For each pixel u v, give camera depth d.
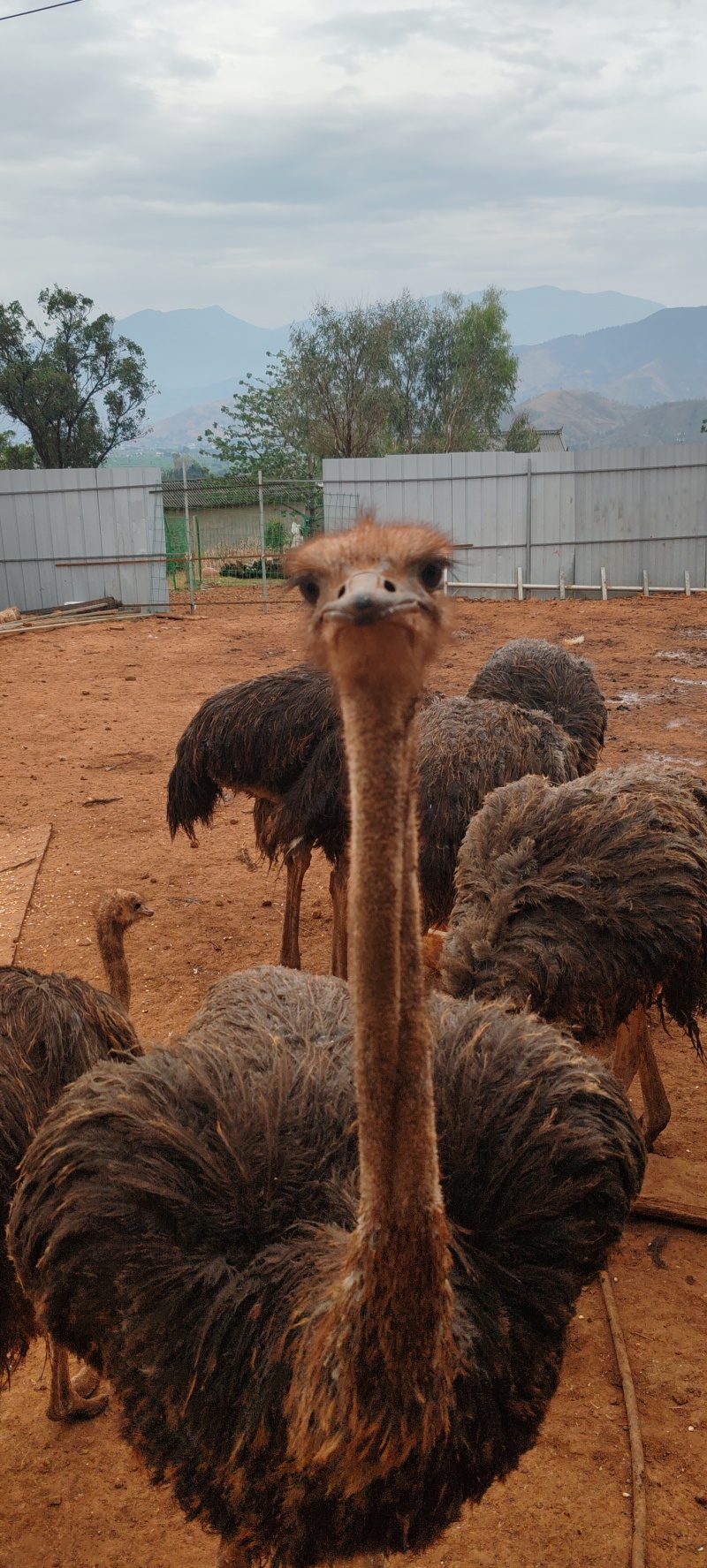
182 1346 2.03
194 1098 2.31
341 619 1.45
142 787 7.93
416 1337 1.70
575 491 17.34
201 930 5.73
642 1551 2.55
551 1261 2.20
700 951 3.34
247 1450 1.96
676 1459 2.79
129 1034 3.21
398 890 1.60
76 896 6.12
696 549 17.50
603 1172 2.28
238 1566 2.30
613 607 16.16
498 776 4.23
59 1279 2.18
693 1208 3.58
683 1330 3.18
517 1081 2.34
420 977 1.67
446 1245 1.73
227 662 12.55
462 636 13.60
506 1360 2.02
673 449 17.14
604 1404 2.95
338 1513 1.96
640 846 3.41
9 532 17.22
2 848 6.76
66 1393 2.99
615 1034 3.62
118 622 15.71
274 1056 2.44
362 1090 1.66
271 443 33.81
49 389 31.02
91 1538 2.69
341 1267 1.88
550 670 5.84
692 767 7.91
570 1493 2.71
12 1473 2.87
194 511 20.38
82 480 16.97
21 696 10.84
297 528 19.92
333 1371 1.75
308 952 5.50
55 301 31.48
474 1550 2.58
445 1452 1.94
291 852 4.79
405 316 32.09
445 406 32.41
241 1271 2.06
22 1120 2.69
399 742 1.57
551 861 3.46
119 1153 2.21
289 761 4.77
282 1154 2.20
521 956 3.23
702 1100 4.23
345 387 30.03
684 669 11.46
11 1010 2.93
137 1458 2.21
